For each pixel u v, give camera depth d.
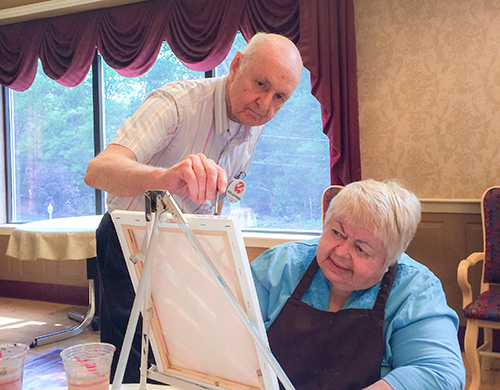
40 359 3.51
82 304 5.09
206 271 0.91
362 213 1.28
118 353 1.82
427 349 1.22
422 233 3.81
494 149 3.67
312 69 3.94
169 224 0.90
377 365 1.27
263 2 4.14
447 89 3.78
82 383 0.88
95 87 5.18
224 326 0.96
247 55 1.77
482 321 2.83
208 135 1.88
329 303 1.44
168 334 1.08
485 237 3.22
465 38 3.71
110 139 5.24
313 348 1.35
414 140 3.87
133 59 4.69
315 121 4.39
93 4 4.80
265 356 0.88
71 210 5.45
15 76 5.32
